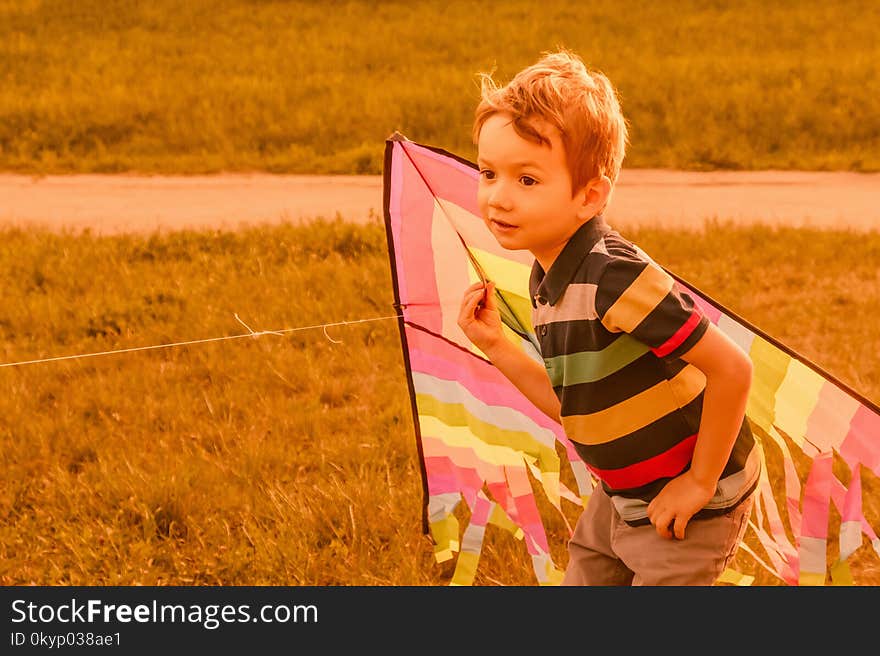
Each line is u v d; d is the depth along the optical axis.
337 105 17.94
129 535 4.85
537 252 2.78
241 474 5.38
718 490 2.85
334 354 7.19
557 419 3.27
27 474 5.53
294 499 5.12
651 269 2.61
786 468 3.34
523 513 3.64
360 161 15.80
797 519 3.36
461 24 24.17
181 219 13.12
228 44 22.75
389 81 19.55
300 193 14.52
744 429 2.96
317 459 5.62
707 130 16.80
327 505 5.05
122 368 7.00
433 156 3.32
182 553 4.76
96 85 19.30
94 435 5.92
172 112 17.69
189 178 15.52
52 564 4.65
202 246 10.13
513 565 4.61
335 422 6.13
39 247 10.04
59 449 5.76
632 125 16.95
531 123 2.58
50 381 6.72
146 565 4.64
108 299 8.23
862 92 18.03
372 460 5.55
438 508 3.67
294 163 16.06
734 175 15.48
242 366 6.88
